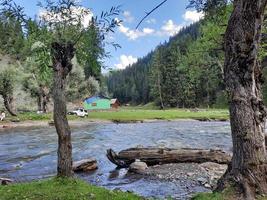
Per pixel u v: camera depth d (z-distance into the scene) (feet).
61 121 39.32
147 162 65.92
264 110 31.50
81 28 39.75
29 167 72.23
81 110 260.83
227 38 31.73
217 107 399.24
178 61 449.06
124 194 35.47
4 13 36.40
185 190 49.70
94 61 40.57
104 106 406.00
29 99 268.00
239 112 30.99
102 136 133.69
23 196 32.71
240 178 30.30
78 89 302.04
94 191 35.06
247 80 31.09
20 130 163.53
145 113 288.71
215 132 144.77
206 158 65.10
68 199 31.89
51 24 39.29
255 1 29.96
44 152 93.20
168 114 270.05
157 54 483.92
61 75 39.47
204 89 437.58
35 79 233.14
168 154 65.51
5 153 92.02
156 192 49.29
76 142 115.03
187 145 101.40
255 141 30.58
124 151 67.10
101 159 79.87
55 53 39.40
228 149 90.53
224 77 32.53
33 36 38.47
